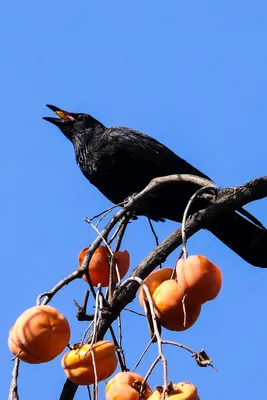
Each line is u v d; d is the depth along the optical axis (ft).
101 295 21.39
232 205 27.25
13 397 18.29
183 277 19.66
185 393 17.46
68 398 23.47
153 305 19.61
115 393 18.45
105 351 19.17
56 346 18.84
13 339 18.92
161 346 17.94
